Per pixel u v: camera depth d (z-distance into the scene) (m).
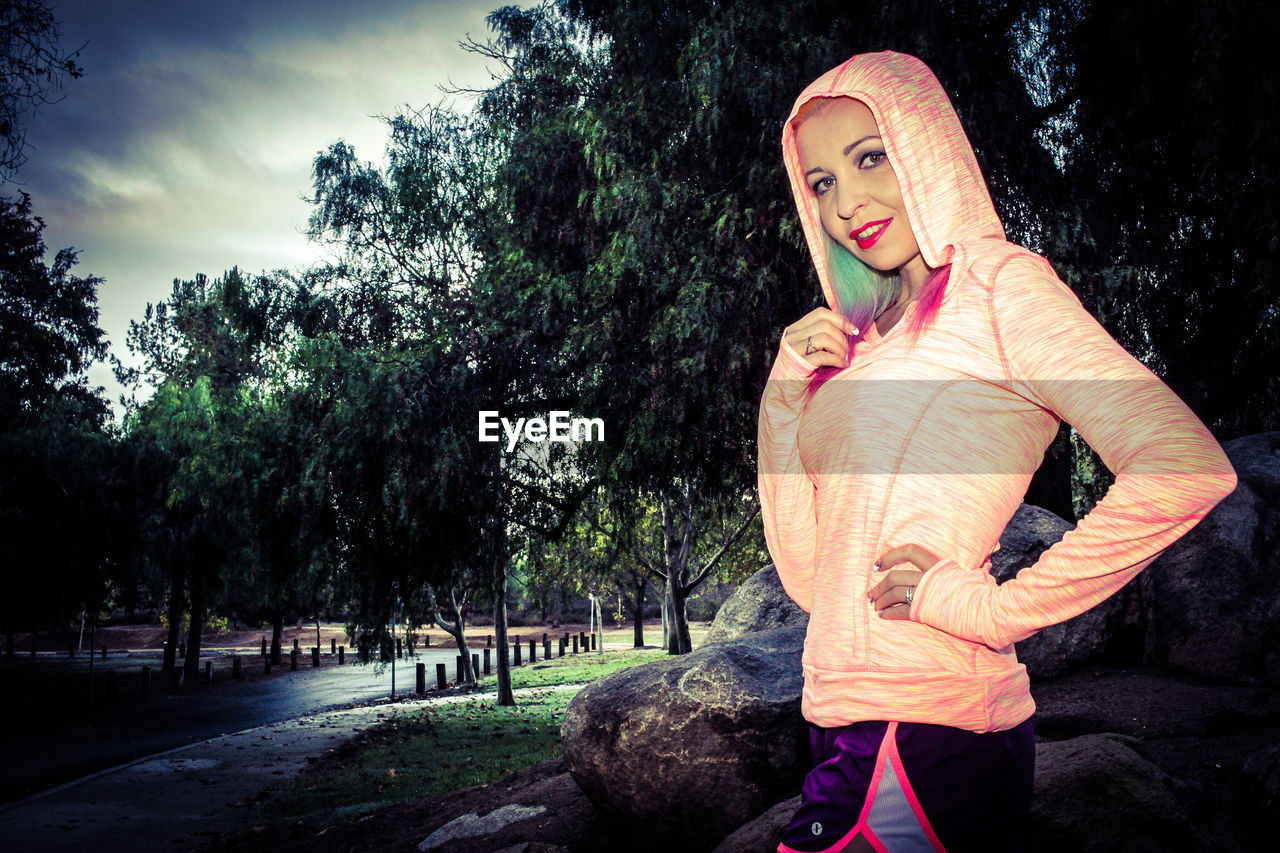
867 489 1.22
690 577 33.53
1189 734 4.17
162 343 43.62
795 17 8.35
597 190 9.41
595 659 36.97
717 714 4.52
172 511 28.80
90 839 9.43
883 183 1.32
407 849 6.22
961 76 8.02
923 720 1.14
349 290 15.06
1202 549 5.07
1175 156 8.27
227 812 10.64
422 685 26.02
